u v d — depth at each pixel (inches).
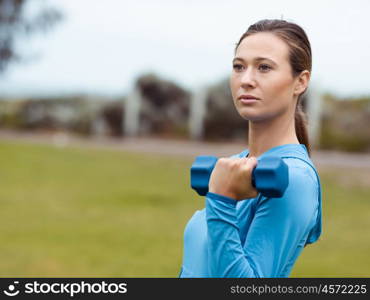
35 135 2261.3
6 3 1808.6
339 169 1386.6
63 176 1275.8
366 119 1817.2
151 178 1284.4
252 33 147.3
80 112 2363.4
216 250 131.6
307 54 147.6
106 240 724.7
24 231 761.0
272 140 149.5
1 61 1839.3
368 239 751.7
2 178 1213.7
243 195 132.5
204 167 139.0
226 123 2094.0
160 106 2247.8
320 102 1855.3
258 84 142.7
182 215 909.2
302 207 138.1
